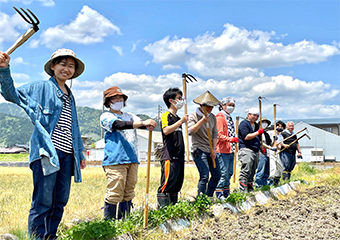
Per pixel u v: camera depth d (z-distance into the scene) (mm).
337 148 52781
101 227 4473
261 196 8945
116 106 5629
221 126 8117
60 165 4512
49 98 4488
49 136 4309
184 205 6164
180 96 6422
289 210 7812
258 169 10727
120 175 5379
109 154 5402
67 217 6496
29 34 3885
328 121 57875
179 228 5746
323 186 11570
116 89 5656
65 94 4742
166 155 6184
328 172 17047
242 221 6633
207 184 7625
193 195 8461
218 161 7578
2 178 20156
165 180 6188
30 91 4391
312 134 53781
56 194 4527
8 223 6055
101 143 70438
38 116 4371
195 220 6141
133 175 5570
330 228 6227
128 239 4668
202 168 7262
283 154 12180
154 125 5090
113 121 5316
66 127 4602
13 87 4082
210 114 7488
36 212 4305
